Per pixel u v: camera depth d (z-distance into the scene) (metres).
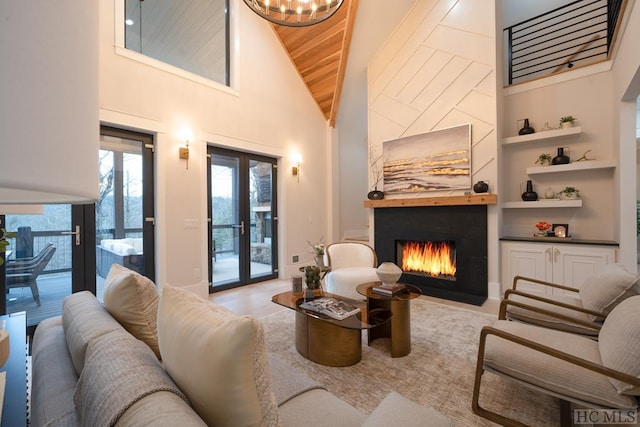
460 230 4.02
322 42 4.81
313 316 2.08
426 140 4.36
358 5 4.23
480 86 3.92
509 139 4.00
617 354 1.29
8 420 0.84
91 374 0.79
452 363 2.21
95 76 0.39
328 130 5.97
